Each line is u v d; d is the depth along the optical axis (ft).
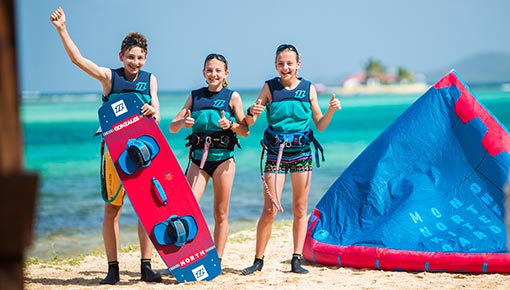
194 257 31.83
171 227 31.19
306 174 33.88
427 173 39.40
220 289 29.68
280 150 33.17
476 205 37.24
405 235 35.91
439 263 33.65
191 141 33.50
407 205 37.68
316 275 34.01
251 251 43.14
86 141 204.13
